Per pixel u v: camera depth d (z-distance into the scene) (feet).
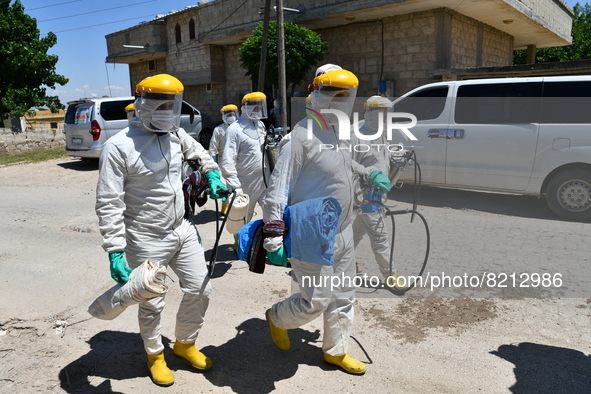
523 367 8.91
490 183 10.78
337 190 8.23
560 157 13.64
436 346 9.73
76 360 9.84
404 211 9.13
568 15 65.05
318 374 9.16
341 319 8.98
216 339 10.63
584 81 15.11
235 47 66.54
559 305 10.41
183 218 9.18
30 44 65.72
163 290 7.82
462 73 41.98
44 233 19.76
